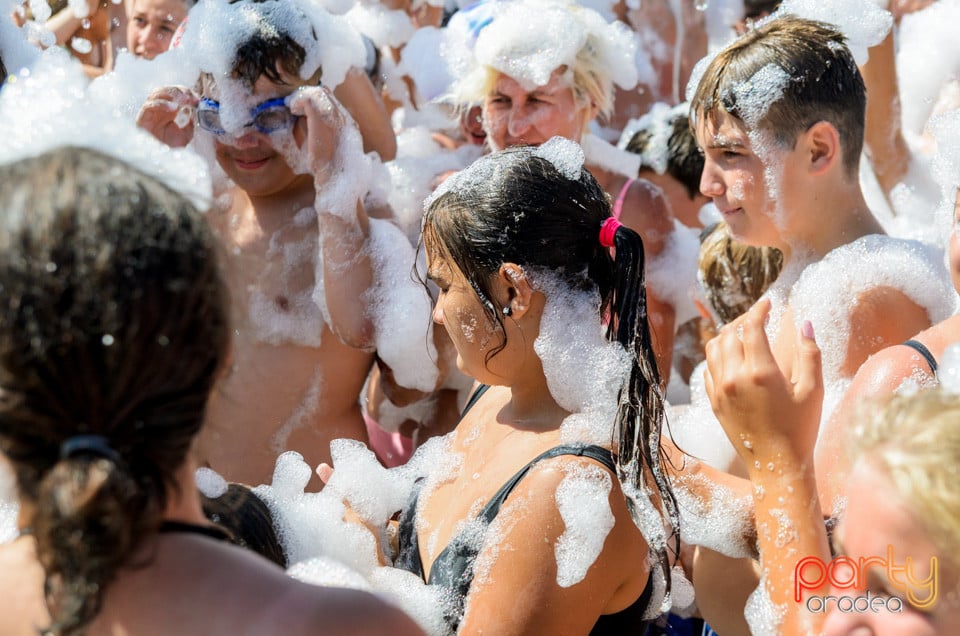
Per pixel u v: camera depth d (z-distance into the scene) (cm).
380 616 95
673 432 206
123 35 345
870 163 290
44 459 88
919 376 147
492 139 274
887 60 281
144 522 88
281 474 202
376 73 325
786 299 196
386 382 240
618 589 143
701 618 210
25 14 300
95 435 87
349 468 180
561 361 151
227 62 221
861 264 183
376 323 229
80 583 88
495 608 137
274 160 230
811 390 139
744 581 160
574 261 151
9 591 97
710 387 143
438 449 179
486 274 149
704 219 300
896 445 101
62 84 198
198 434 94
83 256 84
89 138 158
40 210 86
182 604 92
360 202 230
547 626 136
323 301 231
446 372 238
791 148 186
